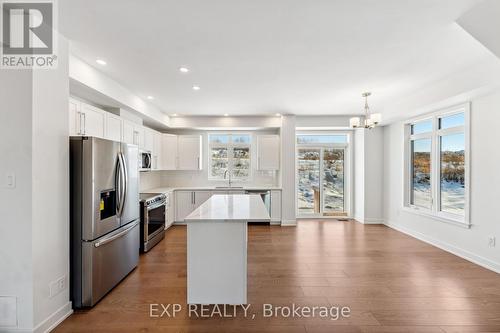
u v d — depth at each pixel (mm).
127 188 3279
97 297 2645
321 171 7055
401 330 2227
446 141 4484
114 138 4023
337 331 2215
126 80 3760
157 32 2453
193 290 2602
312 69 3373
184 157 6547
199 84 3953
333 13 2162
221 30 2430
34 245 2084
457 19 2238
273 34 2506
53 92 2301
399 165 5707
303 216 7062
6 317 2057
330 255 4121
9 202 2057
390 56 2992
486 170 3600
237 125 6352
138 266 3648
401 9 2109
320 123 6371
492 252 3514
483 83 3152
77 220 2553
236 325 2297
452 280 3197
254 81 3818
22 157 2059
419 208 5215
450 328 2252
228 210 2953
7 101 2053
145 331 2211
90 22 2264
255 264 3736
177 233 5469
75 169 2555
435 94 3947
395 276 3318
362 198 6477
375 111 5793
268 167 6582
